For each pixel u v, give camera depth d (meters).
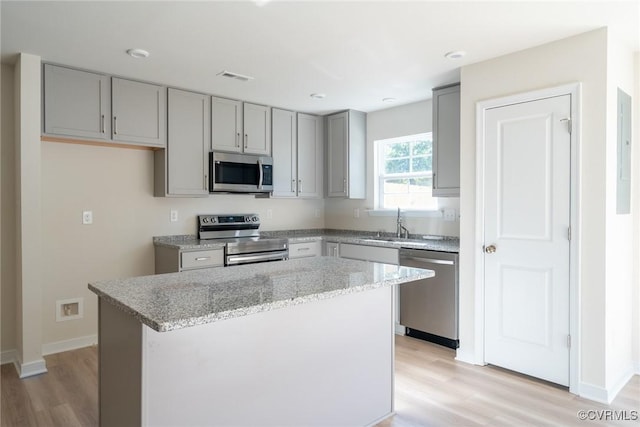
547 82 2.71
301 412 1.95
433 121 3.73
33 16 2.32
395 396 2.59
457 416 2.34
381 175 4.78
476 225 3.06
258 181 4.27
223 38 2.63
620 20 2.39
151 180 3.90
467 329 3.13
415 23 2.41
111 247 3.67
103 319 1.83
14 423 2.29
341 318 2.13
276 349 1.86
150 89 3.57
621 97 2.67
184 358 1.57
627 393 2.62
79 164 3.49
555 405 2.46
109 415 1.78
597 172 2.51
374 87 3.72
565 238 2.64
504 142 2.91
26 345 2.89
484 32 2.54
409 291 3.66
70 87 3.15
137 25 2.45
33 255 2.90
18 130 2.92
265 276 2.14
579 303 2.58
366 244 4.09
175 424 1.55
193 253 3.62
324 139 4.95
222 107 4.05
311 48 2.80
